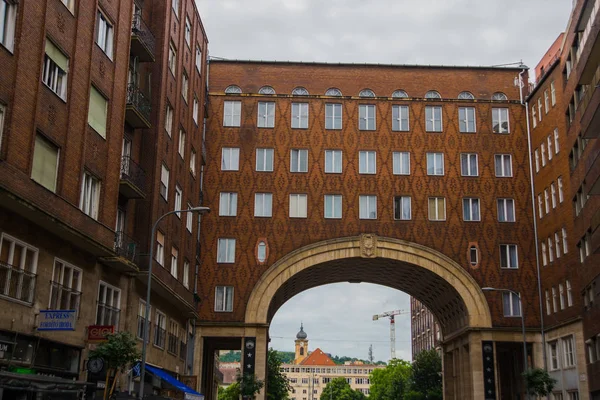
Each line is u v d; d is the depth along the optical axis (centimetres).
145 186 3241
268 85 5003
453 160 4828
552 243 4491
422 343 11369
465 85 5041
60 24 2322
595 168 3259
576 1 3903
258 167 4794
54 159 2292
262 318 4553
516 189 4806
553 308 4447
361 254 4656
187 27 4091
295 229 4703
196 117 4444
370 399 13662
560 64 4344
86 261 2564
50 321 2103
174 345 3931
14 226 2058
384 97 4919
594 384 3822
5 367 1977
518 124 4909
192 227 4353
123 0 2914
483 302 4619
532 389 4056
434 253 4672
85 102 2505
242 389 4288
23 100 2052
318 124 4869
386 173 4794
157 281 3212
